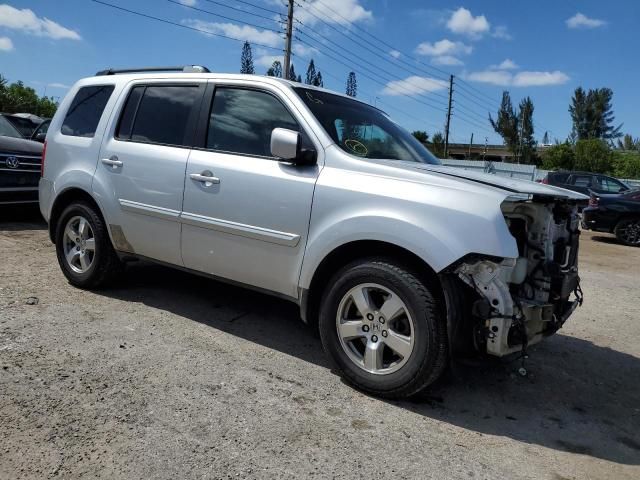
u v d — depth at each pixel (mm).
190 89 4578
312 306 3908
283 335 4551
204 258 4316
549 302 3592
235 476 2596
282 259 3869
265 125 4113
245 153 4121
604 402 3896
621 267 9836
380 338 3482
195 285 5730
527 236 3471
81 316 4496
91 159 4992
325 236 3613
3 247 6746
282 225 3830
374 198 3465
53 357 3664
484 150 84875
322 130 3871
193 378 3574
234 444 2859
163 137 4602
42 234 7820
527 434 3312
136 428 2922
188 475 2568
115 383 3393
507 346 3186
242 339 4379
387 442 3025
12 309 4473
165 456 2703
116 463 2613
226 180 4090
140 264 6340
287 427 3074
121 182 4734
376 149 4145
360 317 3646
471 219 3152
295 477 2631
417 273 3373
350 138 4016
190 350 4039
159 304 5031
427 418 3363
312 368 3934
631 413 3752
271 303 5371
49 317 4391
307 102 4047
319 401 3426
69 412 3012
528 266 3471
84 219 5098
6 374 3354
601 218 13750
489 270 3105
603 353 4922
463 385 3930
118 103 4988
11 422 2861
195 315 4832
